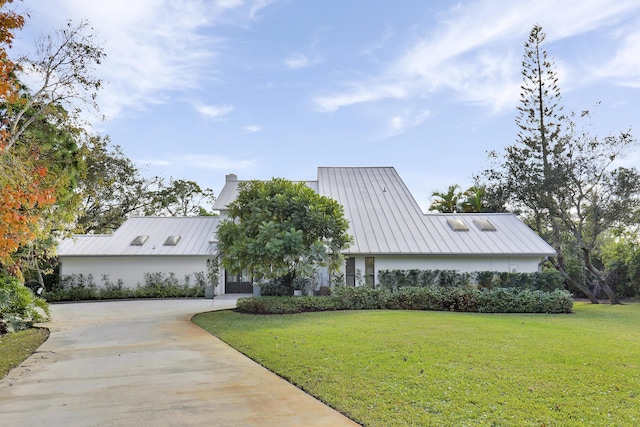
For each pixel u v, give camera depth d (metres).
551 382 5.80
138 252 23.38
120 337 10.75
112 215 35.06
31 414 5.03
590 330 10.69
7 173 7.71
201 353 8.55
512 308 15.61
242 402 5.34
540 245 20.58
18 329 12.47
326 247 16.06
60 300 22.08
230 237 15.65
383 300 16.19
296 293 19.69
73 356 8.53
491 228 22.03
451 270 20.06
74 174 13.50
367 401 5.18
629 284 23.27
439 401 5.09
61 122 13.44
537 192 23.48
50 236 13.45
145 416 4.88
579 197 22.95
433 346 8.27
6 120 11.77
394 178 26.78
